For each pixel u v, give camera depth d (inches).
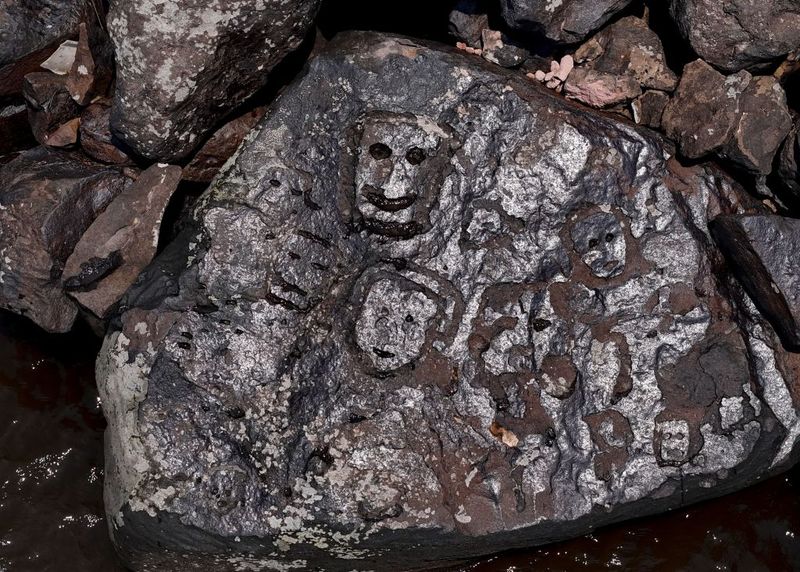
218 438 137.1
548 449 138.6
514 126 141.1
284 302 139.0
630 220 141.9
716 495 142.3
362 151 140.6
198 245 140.2
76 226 146.9
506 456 138.3
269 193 139.9
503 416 138.8
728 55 141.7
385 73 141.9
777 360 141.3
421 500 136.9
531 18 143.3
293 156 140.7
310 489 136.5
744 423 140.6
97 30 150.1
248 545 136.6
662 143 144.5
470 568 142.5
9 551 143.9
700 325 141.3
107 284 145.6
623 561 142.9
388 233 140.3
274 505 136.4
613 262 141.1
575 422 139.1
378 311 139.2
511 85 141.9
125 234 144.5
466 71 141.9
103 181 148.2
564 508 138.2
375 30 150.3
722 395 140.6
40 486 147.0
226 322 138.7
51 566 143.5
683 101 143.6
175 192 146.6
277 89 148.2
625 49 146.9
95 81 150.4
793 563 142.9
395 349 138.9
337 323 139.2
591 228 141.1
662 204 142.5
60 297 147.2
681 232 142.2
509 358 139.4
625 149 142.1
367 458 137.1
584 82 147.0
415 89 141.8
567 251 140.9
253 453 137.1
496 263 140.4
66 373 152.3
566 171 140.8
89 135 150.0
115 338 139.4
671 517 143.9
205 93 140.1
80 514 145.6
